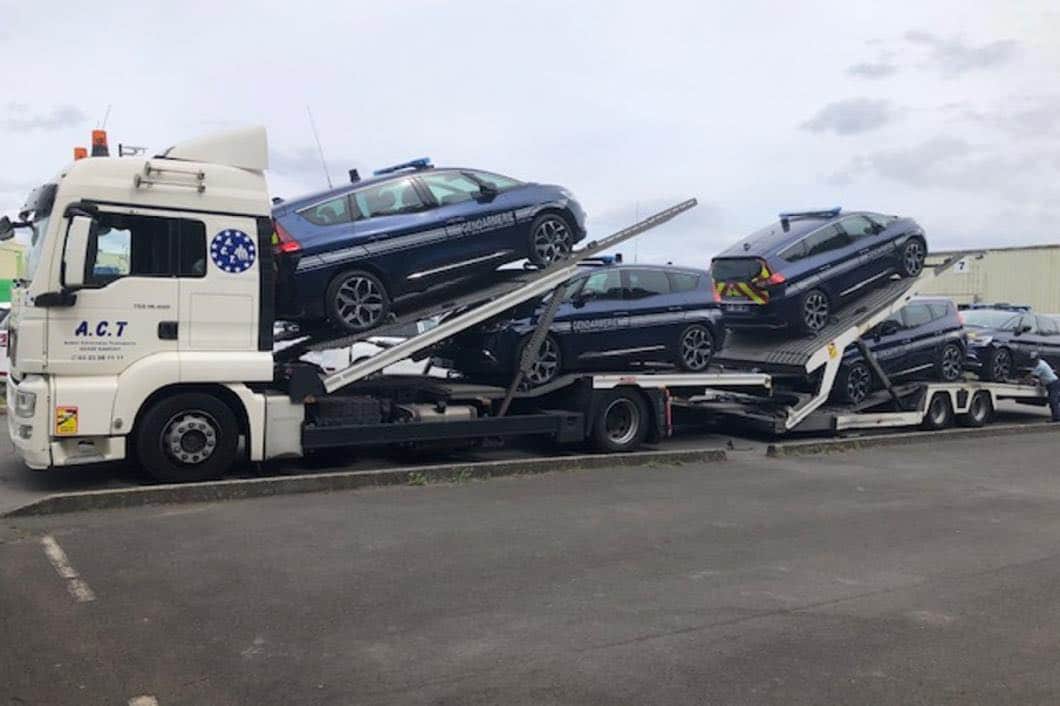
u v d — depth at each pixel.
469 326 9.72
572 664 4.40
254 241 8.32
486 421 10.03
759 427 13.53
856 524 7.82
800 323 13.45
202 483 7.99
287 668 4.26
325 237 8.73
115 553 6.11
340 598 5.30
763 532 7.38
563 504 8.23
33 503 7.12
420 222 9.32
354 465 10.01
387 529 7.02
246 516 7.31
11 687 3.97
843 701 4.06
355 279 8.94
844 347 13.62
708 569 6.19
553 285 10.24
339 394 9.71
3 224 8.33
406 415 9.69
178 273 8.02
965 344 16.06
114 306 7.77
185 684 4.05
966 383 15.64
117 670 4.18
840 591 5.76
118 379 7.79
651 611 5.24
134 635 4.62
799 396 13.52
